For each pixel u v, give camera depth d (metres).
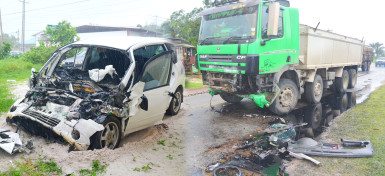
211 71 7.50
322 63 9.15
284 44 7.15
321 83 9.27
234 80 6.84
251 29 6.44
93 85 5.11
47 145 4.41
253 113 7.95
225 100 9.20
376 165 4.38
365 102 9.62
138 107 4.95
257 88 7.20
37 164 3.71
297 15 7.59
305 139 5.68
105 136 4.49
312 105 8.98
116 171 3.89
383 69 29.09
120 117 4.68
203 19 7.73
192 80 16.41
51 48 20.20
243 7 6.68
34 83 5.68
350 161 4.61
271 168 4.44
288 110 7.68
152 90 5.28
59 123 4.33
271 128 6.36
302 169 4.38
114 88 4.96
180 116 7.50
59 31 20.61
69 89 5.14
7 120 5.30
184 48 18.00
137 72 5.12
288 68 7.39
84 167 3.83
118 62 5.71
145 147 5.03
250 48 6.35
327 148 5.12
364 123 6.79
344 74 11.41
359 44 12.83
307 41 7.96
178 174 4.14
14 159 3.80
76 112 4.35
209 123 6.91
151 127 6.21
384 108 8.39
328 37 9.33
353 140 5.58
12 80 12.80
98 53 6.11
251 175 4.18
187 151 5.08
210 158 4.80
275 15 6.18
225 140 5.73
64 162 3.84
